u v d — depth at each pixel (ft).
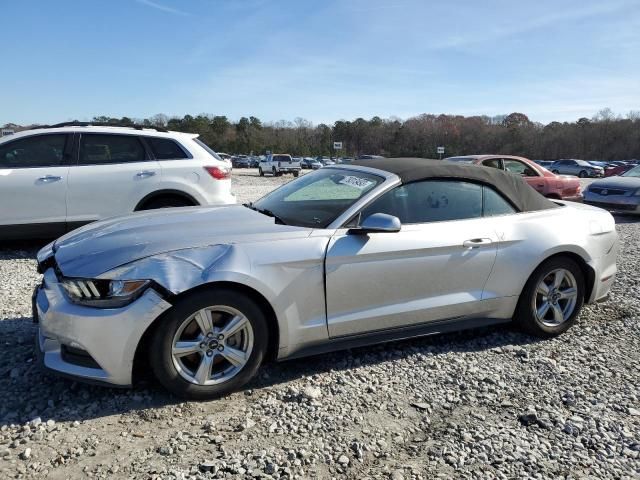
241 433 8.87
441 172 12.71
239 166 210.79
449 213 12.56
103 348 9.17
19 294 16.31
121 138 22.53
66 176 21.44
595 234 14.14
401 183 12.12
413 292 11.85
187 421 9.20
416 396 10.45
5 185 20.71
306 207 12.22
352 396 10.32
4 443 8.36
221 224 11.16
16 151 21.20
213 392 9.92
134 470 7.78
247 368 10.19
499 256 12.75
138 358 9.62
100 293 9.32
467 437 9.02
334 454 8.41
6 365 11.06
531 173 38.19
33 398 9.78
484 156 38.11
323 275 10.76
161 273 9.37
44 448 8.25
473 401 10.34
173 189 22.71
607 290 14.82
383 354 12.41
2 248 23.41
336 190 12.50
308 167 176.76
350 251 10.98
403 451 8.58
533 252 13.05
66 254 10.16
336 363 11.83
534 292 13.33
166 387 9.61
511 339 13.66
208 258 9.82
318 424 9.25
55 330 9.35
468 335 13.85
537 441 9.00
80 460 8.00
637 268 21.94
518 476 8.02
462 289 12.46
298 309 10.60
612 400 10.57
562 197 38.78
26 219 21.13
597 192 41.83
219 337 9.91
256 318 10.13
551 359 12.44
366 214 11.56
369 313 11.41
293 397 10.14
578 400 10.51
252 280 9.95
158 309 9.25
